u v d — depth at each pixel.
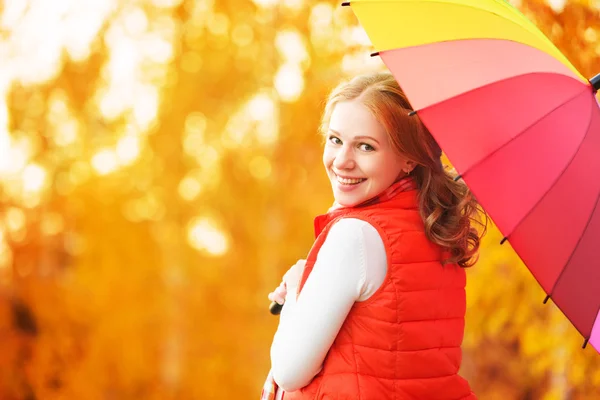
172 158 10.13
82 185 10.04
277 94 9.30
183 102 9.93
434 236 2.08
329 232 2.09
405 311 2.02
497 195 1.84
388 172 2.11
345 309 2.02
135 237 10.25
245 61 9.61
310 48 8.67
